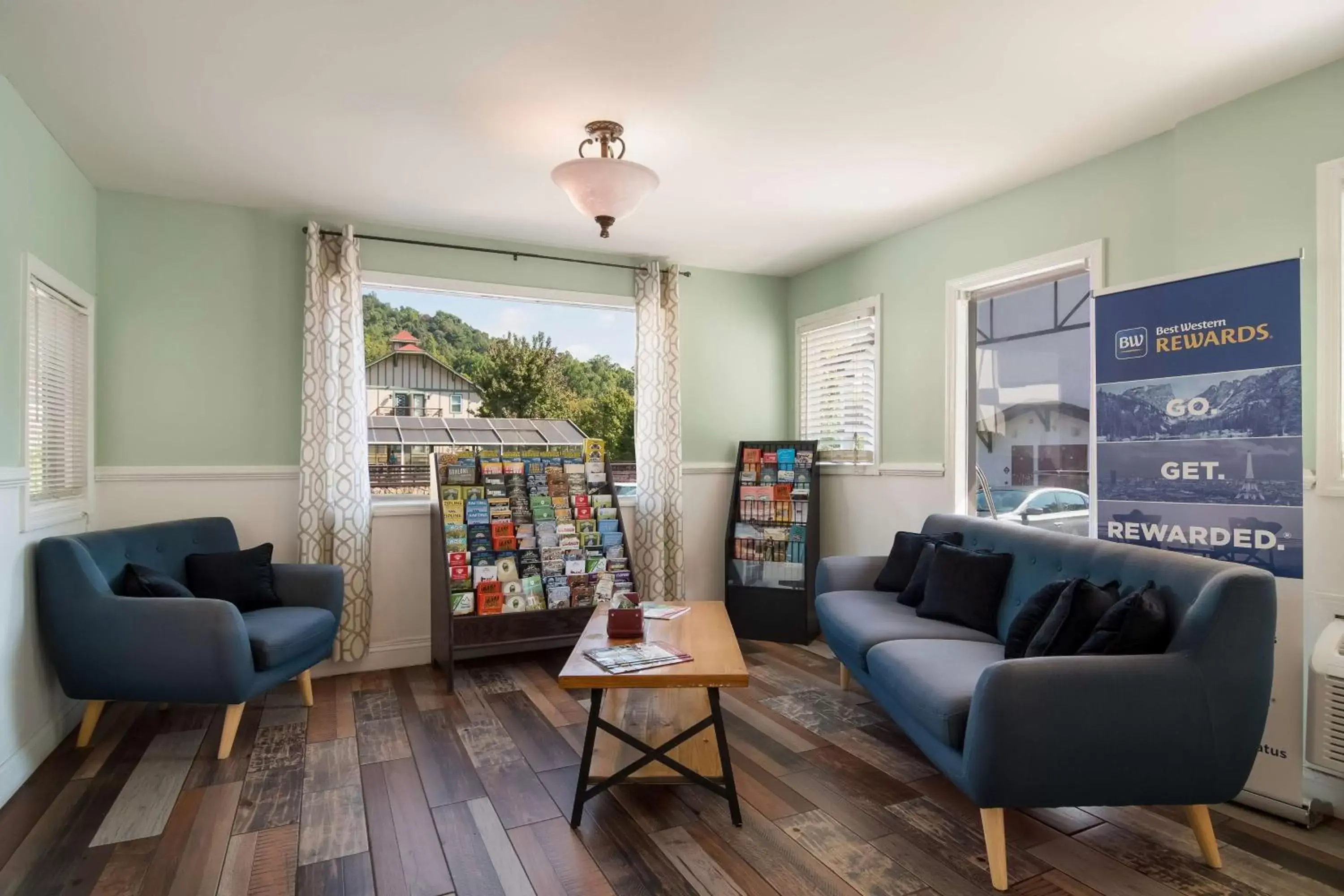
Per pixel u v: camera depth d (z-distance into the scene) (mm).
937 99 2787
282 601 3604
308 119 2939
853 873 2084
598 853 2188
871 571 3914
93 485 3561
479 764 2818
